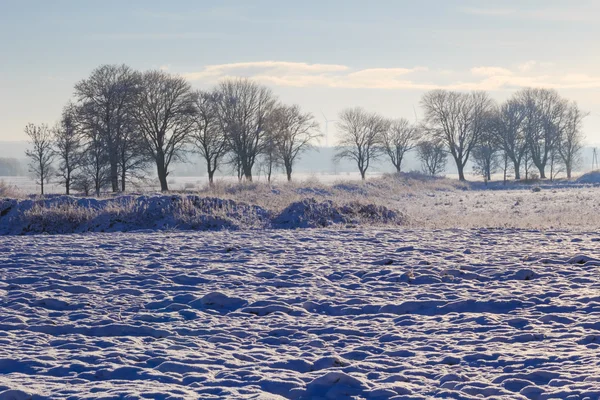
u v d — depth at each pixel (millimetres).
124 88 58250
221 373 6559
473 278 11805
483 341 7590
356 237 19312
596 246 15695
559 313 8703
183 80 65312
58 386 6172
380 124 98688
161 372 6648
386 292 10734
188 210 24844
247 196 33625
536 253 14391
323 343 7758
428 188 66688
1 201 25453
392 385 5977
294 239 19109
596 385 5648
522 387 5902
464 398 5629
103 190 61688
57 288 11484
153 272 13094
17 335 8273
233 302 10141
